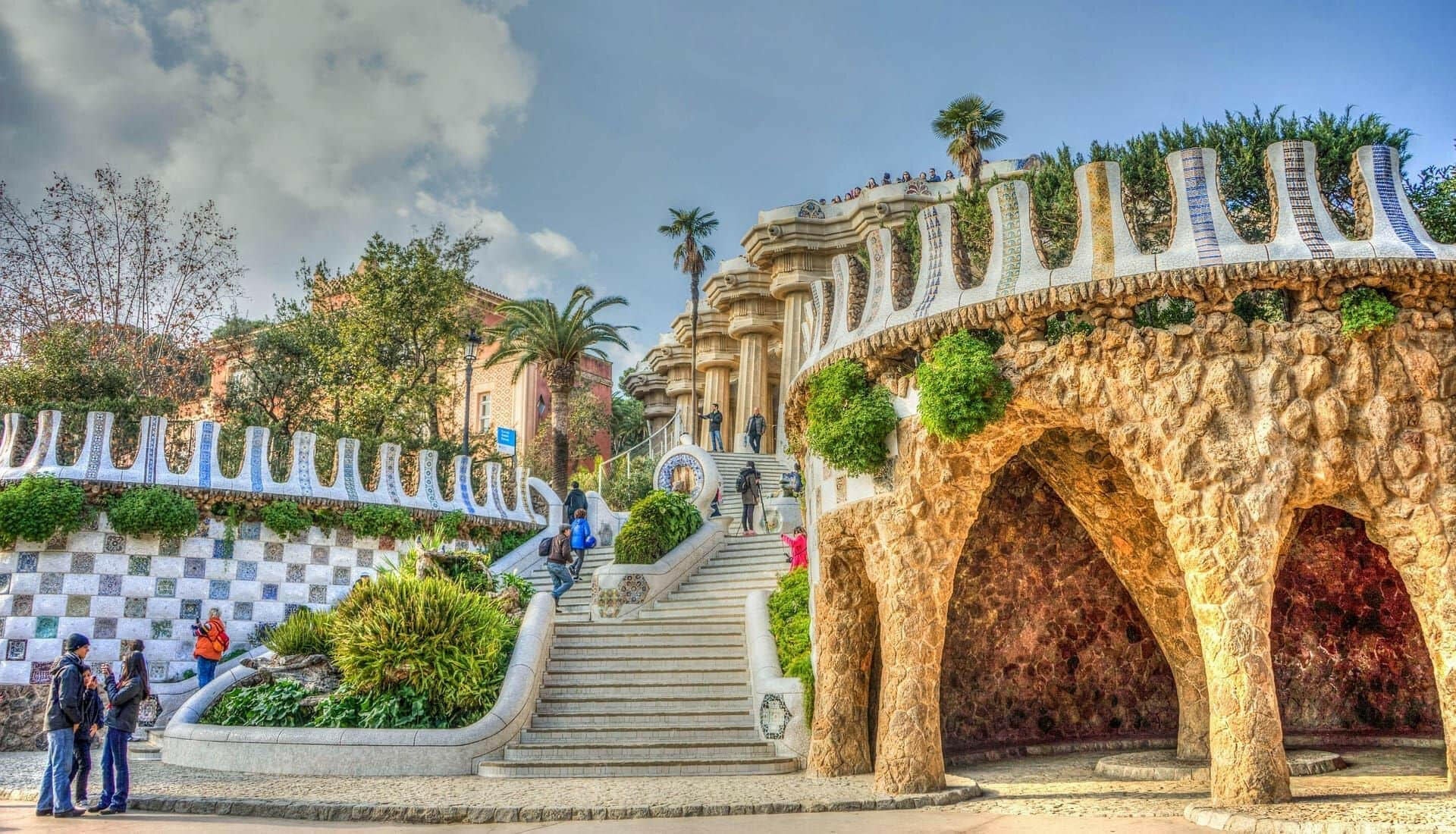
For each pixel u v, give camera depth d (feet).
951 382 38.06
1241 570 33.83
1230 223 36.22
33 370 99.45
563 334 126.82
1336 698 56.59
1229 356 35.47
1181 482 34.91
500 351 132.98
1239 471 34.45
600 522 96.73
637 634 61.31
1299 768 42.65
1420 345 34.55
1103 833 30.89
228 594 71.61
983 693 55.31
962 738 53.83
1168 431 35.35
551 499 96.22
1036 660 57.31
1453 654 33.01
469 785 44.68
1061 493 48.26
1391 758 47.67
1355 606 56.29
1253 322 36.09
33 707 64.03
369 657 54.80
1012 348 38.75
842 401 42.91
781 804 37.19
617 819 36.60
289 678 58.23
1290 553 57.11
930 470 40.27
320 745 50.72
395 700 53.72
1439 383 34.24
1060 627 57.93
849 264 46.03
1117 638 59.11
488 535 87.61
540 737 51.90
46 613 65.31
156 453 70.79
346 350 116.16
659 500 75.72
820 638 47.21
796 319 122.72
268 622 72.90
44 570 65.72
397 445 83.35
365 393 111.14
